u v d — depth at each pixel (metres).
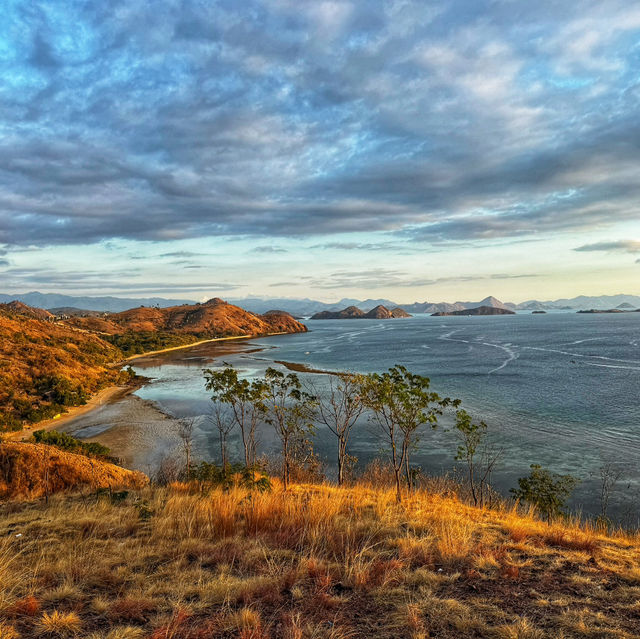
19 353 67.94
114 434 39.28
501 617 4.83
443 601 5.20
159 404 53.06
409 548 7.04
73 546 7.82
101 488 14.89
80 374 68.44
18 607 5.16
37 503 13.23
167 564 6.82
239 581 5.92
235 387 19.22
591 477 25.62
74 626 4.72
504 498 22.06
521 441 32.97
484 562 6.60
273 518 8.87
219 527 8.48
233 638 4.45
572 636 4.41
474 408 43.81
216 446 33.84
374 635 4.48
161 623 4.75
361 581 5.73
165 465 25.67
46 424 44.94
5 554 7.08
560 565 6.60
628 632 4.45
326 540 7.53
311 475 20.75
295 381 20.48
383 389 14.87
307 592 5.58
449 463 28.53
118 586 6.02
